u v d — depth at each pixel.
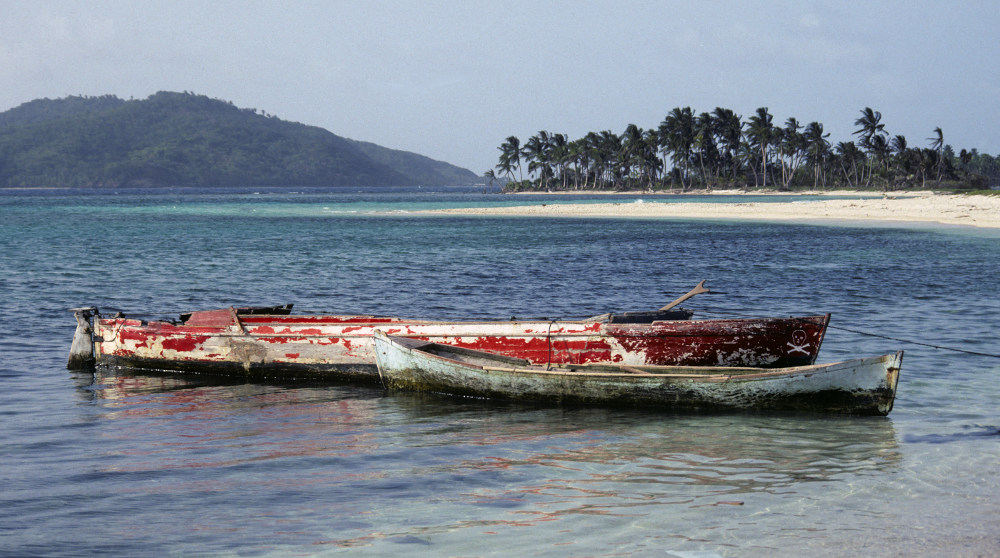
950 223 58.81
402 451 10.30
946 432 10.82
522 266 35.19
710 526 7.59
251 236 54.44
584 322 14.25
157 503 8.35
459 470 9.45
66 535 7.52
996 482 8.77
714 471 9.34
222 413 12.49
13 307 22.89
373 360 14.57
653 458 9.91
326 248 44.50
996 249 40.34
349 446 10.55
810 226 60.12
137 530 7.63
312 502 8.38
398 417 12.22
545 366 13.87
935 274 30.53
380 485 8.91
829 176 194.25
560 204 112.44
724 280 29.94
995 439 10.45
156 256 39.50
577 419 12.00
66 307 23.17
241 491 8.73
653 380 12.28
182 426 11.64
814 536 7.33
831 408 11.86
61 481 9.05
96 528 7.69
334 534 7.48
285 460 9.88
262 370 15.22
